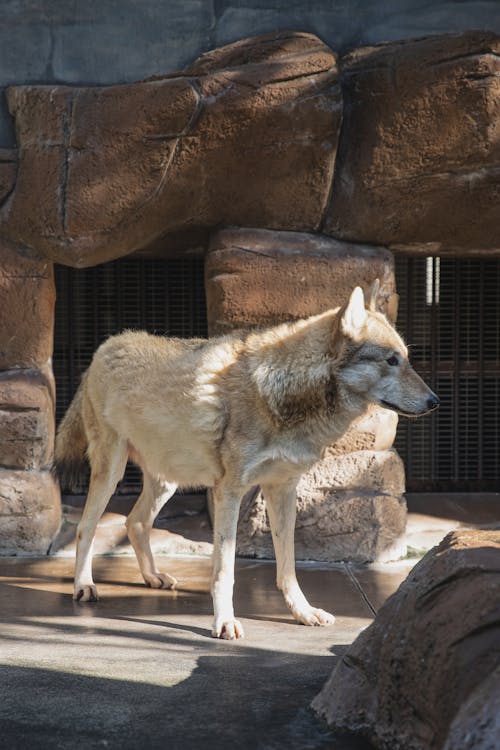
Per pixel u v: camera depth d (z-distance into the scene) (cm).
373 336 720
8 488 970
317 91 903
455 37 886
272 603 811
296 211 956
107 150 905
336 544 966
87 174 909
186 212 958
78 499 1085
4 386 968
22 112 943
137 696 561
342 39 972
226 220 970
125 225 934
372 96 914
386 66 907
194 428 754
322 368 719
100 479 828
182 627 729
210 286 975
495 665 427
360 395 729
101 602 805
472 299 1139
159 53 971
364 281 962
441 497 1106
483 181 923
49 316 990
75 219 917
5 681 586
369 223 958
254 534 981
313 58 906
